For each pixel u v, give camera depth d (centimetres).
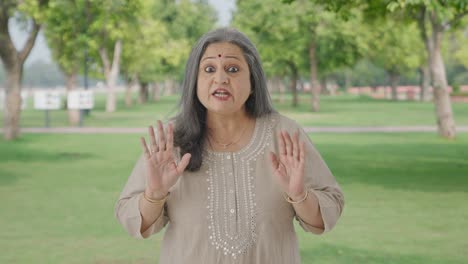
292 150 239
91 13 2834
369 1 1741
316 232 253
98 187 1126
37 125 2891
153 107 5053
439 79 2036
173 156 254
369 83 11494
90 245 701
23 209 920
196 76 255
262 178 252
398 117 3353
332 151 1686
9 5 2047
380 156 1561
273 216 249
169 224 259
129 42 4247
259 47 3888
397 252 661
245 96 251
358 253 659
